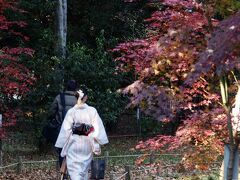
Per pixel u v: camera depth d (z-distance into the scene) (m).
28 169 13.90
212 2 5.98
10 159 16.02
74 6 23.61
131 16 23.38
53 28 22.52
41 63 16.91
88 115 8.97
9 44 21.38
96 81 18.14
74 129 8.88
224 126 7.88
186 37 5.92
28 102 16.61
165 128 21.17
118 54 19.47
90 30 23.92
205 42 5.83
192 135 8.12
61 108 10.35
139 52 7.97
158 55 6.59
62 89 17.03
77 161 8.81
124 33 23.73
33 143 17.83
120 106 18.77
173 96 6.86
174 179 11.26
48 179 12.31
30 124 17.25
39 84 16.77
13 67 13.34
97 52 18.44
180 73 7.05
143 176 12.12
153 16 8.30
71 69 17.58
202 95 8.40
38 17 21.92
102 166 9.22
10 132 17.34
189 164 8.08
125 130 24.03
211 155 7.98
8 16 19.78
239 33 4.46
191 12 6.85
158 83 7.37
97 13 23.42
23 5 20.22
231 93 8.01
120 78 18.36
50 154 17.45
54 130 10.38
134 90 6.59
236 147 5.75
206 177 10.36
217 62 4.52
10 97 15.59
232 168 5.68
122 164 15.04
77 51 18.02
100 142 8.98
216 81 7.40
